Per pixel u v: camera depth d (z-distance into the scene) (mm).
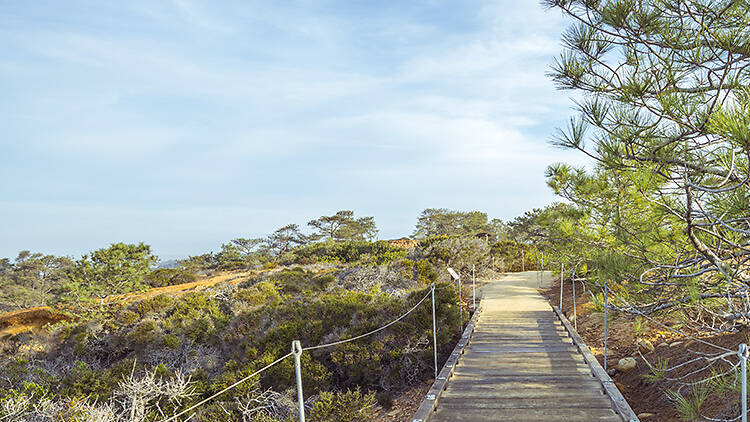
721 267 4168
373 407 7566
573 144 4555
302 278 17141
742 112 3492
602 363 7410
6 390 7980
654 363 6559
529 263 25031
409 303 10141
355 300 10812
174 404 6957
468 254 19641
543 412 5047
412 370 8609
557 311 11289
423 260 18188
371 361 8570
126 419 6141
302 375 7984
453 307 10141
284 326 9781
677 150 4449
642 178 4293
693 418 4043
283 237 61812
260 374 8078
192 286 22531
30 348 11977
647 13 4230
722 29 4211
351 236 62562
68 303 17422
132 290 19844
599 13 4512
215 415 6629
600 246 9875
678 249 4961
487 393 5777
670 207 4656
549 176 11188
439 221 60438
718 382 4051
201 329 11383
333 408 6574
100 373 8844
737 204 4047
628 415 4637
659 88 4348
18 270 57781
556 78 4953
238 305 13430
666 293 4969
